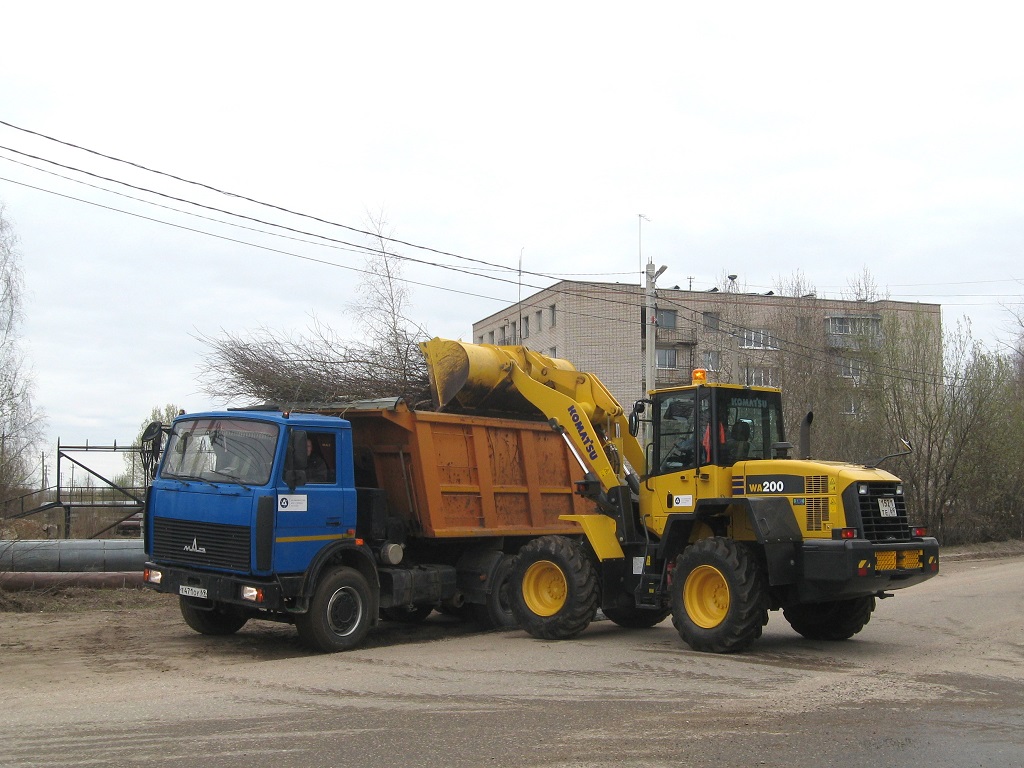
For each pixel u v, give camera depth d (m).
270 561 10.38
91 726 7.13
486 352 12.91
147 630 12.53
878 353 32.78
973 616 14.28
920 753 6.54
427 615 14.65
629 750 6.56
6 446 29.44
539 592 12.34
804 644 11.64
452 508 12.62
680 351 47.78
